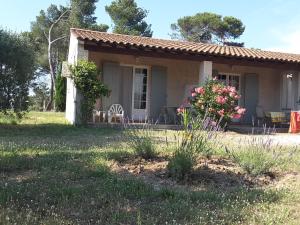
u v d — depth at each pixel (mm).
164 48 15211
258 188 5477
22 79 12820
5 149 7797
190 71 17953
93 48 14781
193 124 6566
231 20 51562
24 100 12977
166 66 17484
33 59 13219
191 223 3977
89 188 5051
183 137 6457
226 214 4281
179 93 17781
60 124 14438
